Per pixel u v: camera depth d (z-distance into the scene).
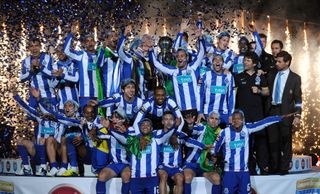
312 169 14.02
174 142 11.96
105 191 11.95
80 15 15.18
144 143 11.69
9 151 14.83
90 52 13.29
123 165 12.04
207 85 12.84
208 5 16.70
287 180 12.56
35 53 13.63
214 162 12.06
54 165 12.73
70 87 13.58
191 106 12.69
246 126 11.92
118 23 15.04
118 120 11.80
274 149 12.66
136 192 11.73
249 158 12.93
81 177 12.20
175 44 13.51
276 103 12.57
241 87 12.72
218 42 13.62
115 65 13.09
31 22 15.23
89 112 12.25
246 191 11.89
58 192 12.28
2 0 15.36
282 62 12.48
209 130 12.30
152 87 13.29
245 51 13.37
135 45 13.31
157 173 11.79
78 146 12.80
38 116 13.06
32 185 12.40
